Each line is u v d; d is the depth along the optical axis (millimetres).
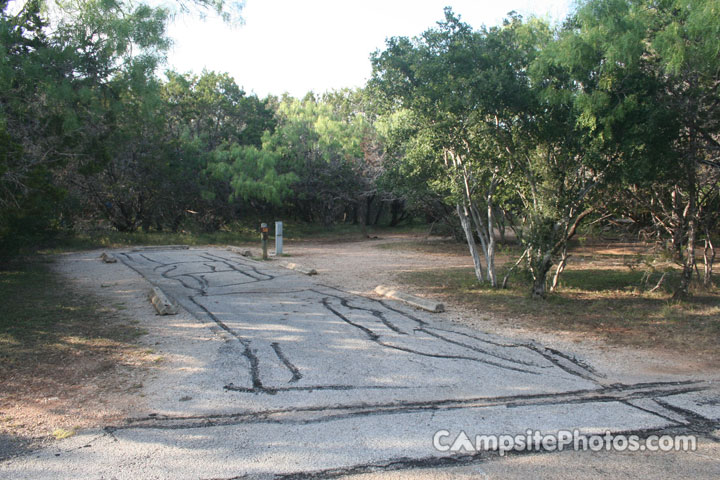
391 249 22641
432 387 5133
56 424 4219
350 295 10453
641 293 10586
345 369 5656
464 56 9078
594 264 16469
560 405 4688
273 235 30453
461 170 10867
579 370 5750
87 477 3381
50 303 9219
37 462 3584
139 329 7336
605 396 4934
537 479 3373
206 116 32094
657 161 8281
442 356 6207
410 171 12102
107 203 26656
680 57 6914
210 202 28641
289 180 27250
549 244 9773
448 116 9555
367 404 4668
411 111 10406
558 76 8523
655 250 11148
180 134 28938
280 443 3877
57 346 6434
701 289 11031
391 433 4059
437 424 4238
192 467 3514
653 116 7734
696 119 8414
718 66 7238
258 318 8148
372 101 10898
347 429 4129
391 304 9508
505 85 8773
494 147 9930
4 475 3404
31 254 16312
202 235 27625
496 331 7535
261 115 34844
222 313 8492
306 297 10156
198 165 27891
